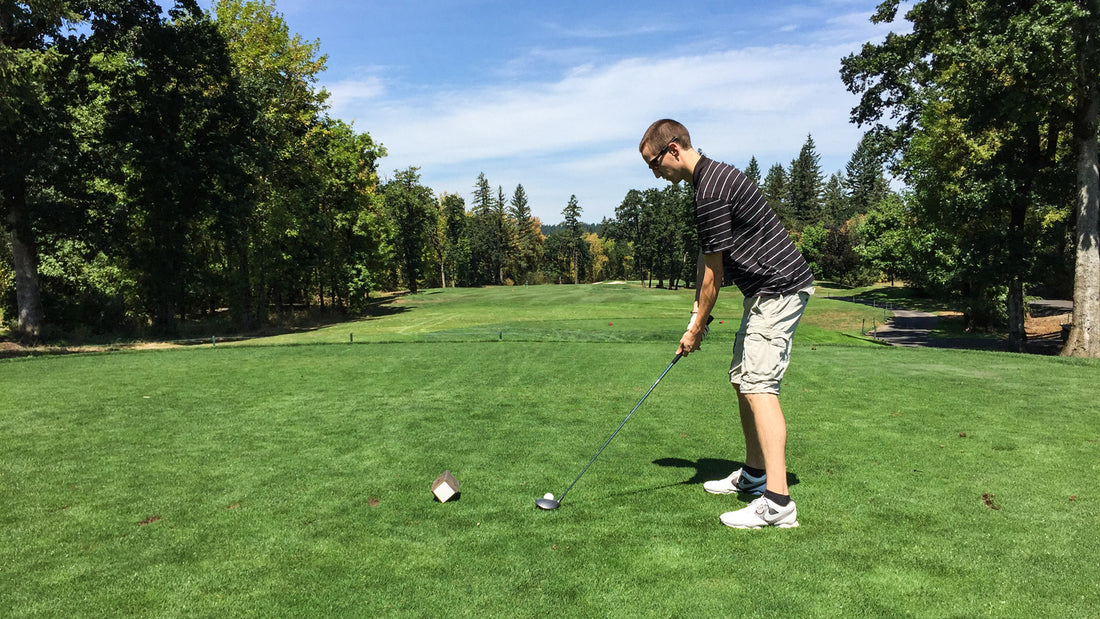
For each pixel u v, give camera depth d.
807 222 96.00
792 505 2.84
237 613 2.17
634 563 2.51
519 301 43.97
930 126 20.11
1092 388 6.55
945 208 18.83
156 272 22.22
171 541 2.82
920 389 6.65
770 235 2.91
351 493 3.49
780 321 2.92
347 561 2.59
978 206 17.62
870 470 3.70
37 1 15.91
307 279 33.69
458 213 96.69
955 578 2.31
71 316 22.92
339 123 36.44
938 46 17.72
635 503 3.25
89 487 3.61
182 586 2.38
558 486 3.57
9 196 17.56
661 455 4.23
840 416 5.31
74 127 18.61
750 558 2.53
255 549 2.73
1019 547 2.57
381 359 10.34
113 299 23.75
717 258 2.97
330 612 2.17
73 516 3.14
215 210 22.03
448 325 28.16
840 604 2.14
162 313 23.78
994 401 5.89
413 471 3.91
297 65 30.14
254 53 27.02
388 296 57.28
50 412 5.87
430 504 3.29
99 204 19.27
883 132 24.80
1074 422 4.93
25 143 17.19
